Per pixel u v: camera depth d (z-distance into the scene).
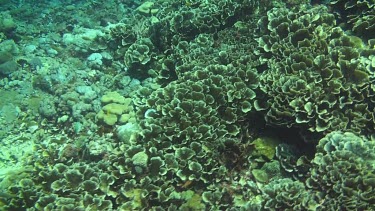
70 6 6.50
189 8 4.41
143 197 2.39
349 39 2.78
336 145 2.22
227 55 3.38
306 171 2.43
